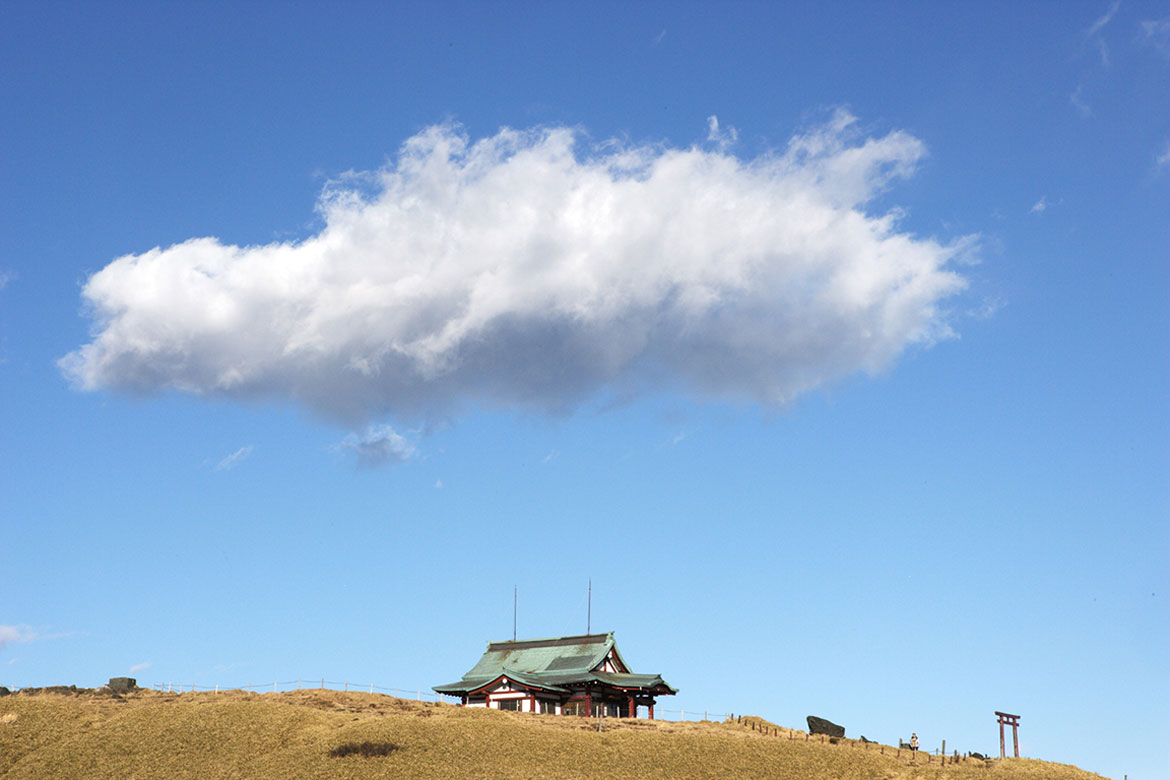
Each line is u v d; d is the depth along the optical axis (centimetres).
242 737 8819
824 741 10188
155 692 10756
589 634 12138
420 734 8925
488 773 8262
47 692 10425
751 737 9750
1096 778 9000
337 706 10225
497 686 11588
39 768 8269
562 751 8931
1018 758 9519
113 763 8350
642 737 9450
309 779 7969
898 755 9656
